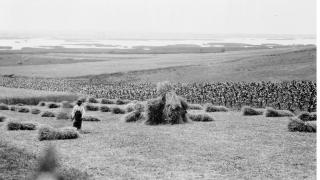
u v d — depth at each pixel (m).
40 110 36.00
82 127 24.89
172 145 18.30
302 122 22.45
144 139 20.03
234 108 45.00
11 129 23.50
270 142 18.92
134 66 113.88
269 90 49.12
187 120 27.00
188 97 55.25
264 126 24.45
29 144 17.78
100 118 30.73
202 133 21.94
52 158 8.71
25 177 11.34
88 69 110.44
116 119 30.09
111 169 13.69
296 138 19.92
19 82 83.00
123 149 17.33
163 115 26.30
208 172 13.52
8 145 17.00
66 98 59.31
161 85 27.11
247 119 28.39
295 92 45.22
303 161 15.09
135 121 27.66
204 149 17.41
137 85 77.44
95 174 12.99
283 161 15.04
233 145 18.23
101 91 67.94
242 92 49.12
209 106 35.69
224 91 51.22
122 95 65.00
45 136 19.55
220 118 29.25
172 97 26.58
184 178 12.74
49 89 75.56
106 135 21.38
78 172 12.84
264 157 15.74
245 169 13.92
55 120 29.73
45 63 130.00
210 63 105.19
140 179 12.57
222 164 14.61
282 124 25.30
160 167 14.16
